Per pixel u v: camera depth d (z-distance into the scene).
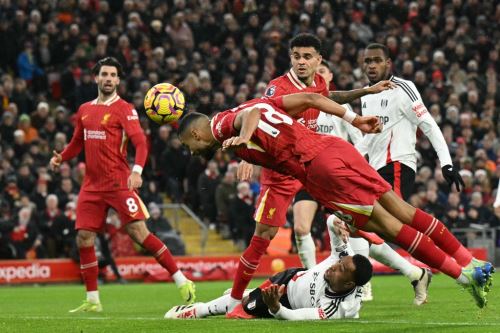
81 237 17.28
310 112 15.57
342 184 12.16
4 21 39.53
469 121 39.31
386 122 17.02
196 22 42.31
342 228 14.49
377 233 12.44
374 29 44.91
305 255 17.05
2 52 39.25
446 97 40.59
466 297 17.98
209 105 37.19
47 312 17.22
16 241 30.34
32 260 29.73
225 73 39.88
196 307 14.20
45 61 39.88
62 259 30.23
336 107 12.21
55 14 40.81
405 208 12.38
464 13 46.66
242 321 12.92
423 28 45.00
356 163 12.25
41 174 32.16
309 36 15.09
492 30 46.25
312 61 15.09
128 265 30.56
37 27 39.94
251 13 42.97
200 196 35.53
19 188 32.25
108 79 17.20
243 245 34.31
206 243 35.88
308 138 12.40
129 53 38.94
